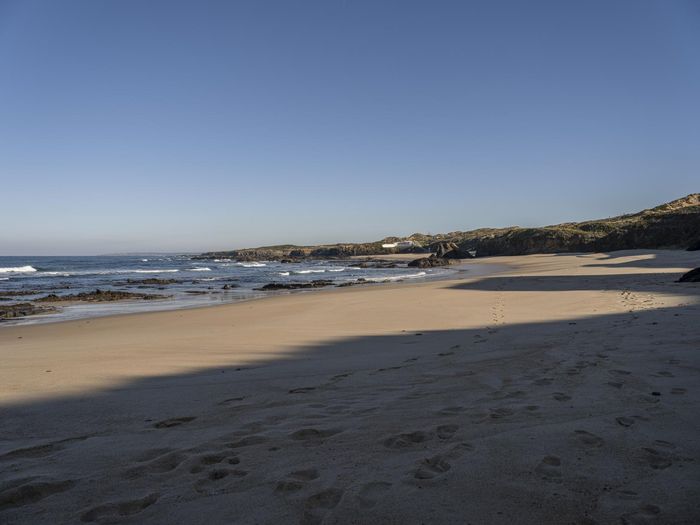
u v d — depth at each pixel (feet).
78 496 8.68
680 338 21.66
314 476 9.23
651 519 7.38
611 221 310.65
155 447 11.10
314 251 424.46
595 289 57.62
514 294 56.85
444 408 13.50
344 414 13.28
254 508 8.05
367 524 7.43
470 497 8.21
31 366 22.48
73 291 89.76
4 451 11.10
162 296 74.84
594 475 8.90
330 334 32.22
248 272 170.30
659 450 9.93
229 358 24.13
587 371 16.98
